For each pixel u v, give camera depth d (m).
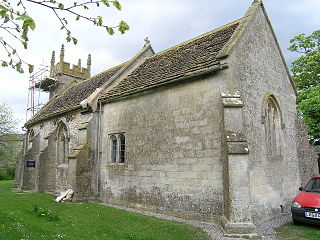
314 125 17.78
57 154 18.89
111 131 13.98
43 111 24.14
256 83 10.71
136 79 14.78
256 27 11.45
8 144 34.44
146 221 9.18
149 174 11.45
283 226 9.02
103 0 3.37
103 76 20.16
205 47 12.30
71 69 29.84
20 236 6.88
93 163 14.27
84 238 7.07
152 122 11.73
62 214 10.38
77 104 16.98
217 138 9.18
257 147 9.97
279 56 13.21
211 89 9.67
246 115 9.66
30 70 4.01
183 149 10.23
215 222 8.81
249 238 7.27
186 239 7.15
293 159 12.77
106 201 13.50
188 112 10.29
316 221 8.41
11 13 3.10
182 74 10.57
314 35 20.17
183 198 9.94
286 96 13.31
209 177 9.23
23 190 20.25
